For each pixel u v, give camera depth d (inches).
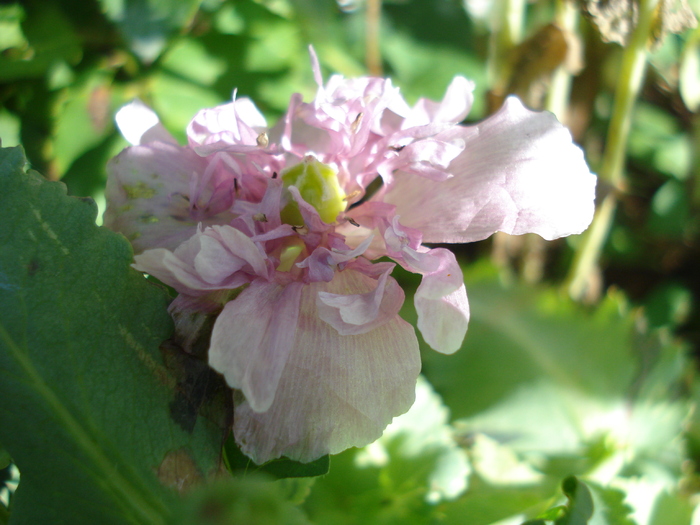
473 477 6.7
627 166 10.7
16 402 3.3
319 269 3.6
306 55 8.5
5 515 4.1
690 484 7.8
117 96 7.5
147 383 3.6
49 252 3.5
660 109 10.9
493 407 7.5
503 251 9.1
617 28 7.3
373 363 3.4
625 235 10.3
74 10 7.4
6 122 7.3
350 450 6.2
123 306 3.6
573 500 3.8
